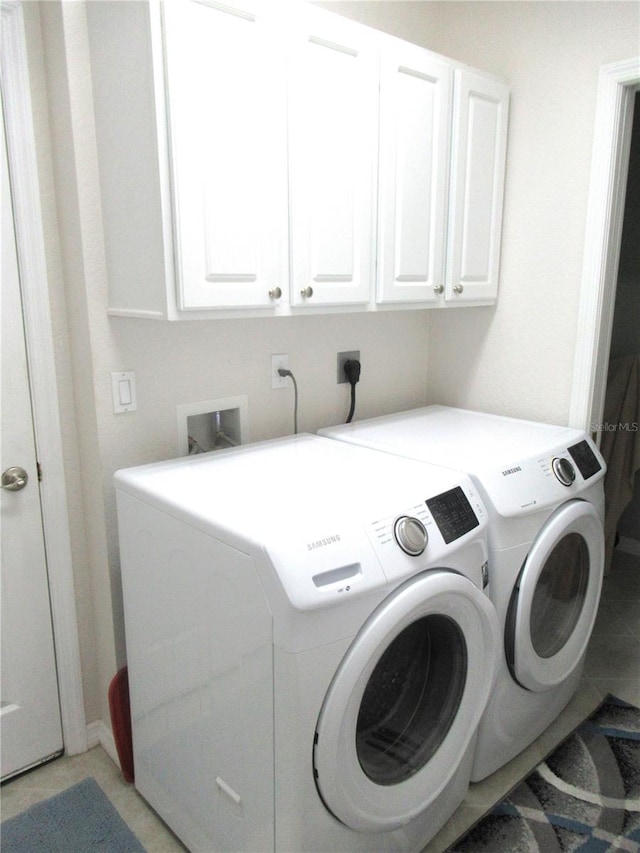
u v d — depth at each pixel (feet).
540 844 5.16
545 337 7.11
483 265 7.11
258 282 5.05
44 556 5.77
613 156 6.29
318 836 4.00
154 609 4.89
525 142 6.92
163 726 5.09
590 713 6.75
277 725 3.78
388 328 7.79
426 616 4.39
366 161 5.62
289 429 6.91
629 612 8.80
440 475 4.96
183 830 5.09
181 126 4.37
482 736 5.51
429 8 7.38
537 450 5.77
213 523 4.00
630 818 5.42
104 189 5.05
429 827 4.96
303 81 5.02
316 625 3.61
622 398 9.40
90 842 5.22
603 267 6.54
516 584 5.26
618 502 9.55
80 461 5.77
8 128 4.97
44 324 5.35
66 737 6.18
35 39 4.97
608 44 6.13
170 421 5.88
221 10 4.45
